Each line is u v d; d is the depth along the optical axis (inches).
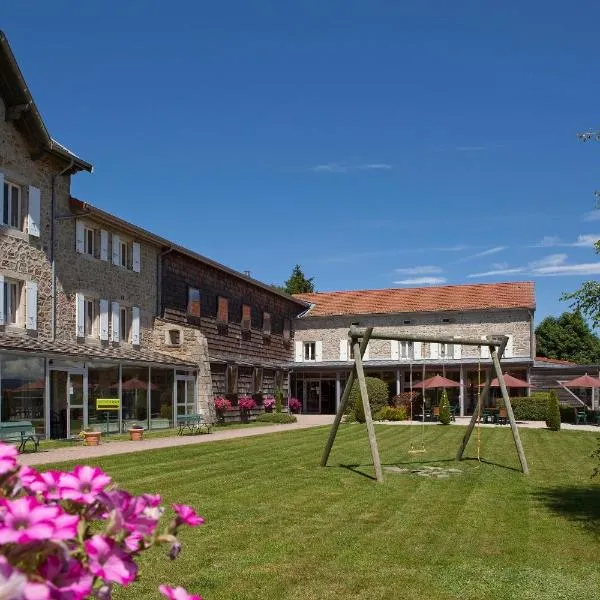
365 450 630.5
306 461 522.3
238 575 213.3
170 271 983.0
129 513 82.4
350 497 359.6
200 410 964.0
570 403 1266.0
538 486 408.2
